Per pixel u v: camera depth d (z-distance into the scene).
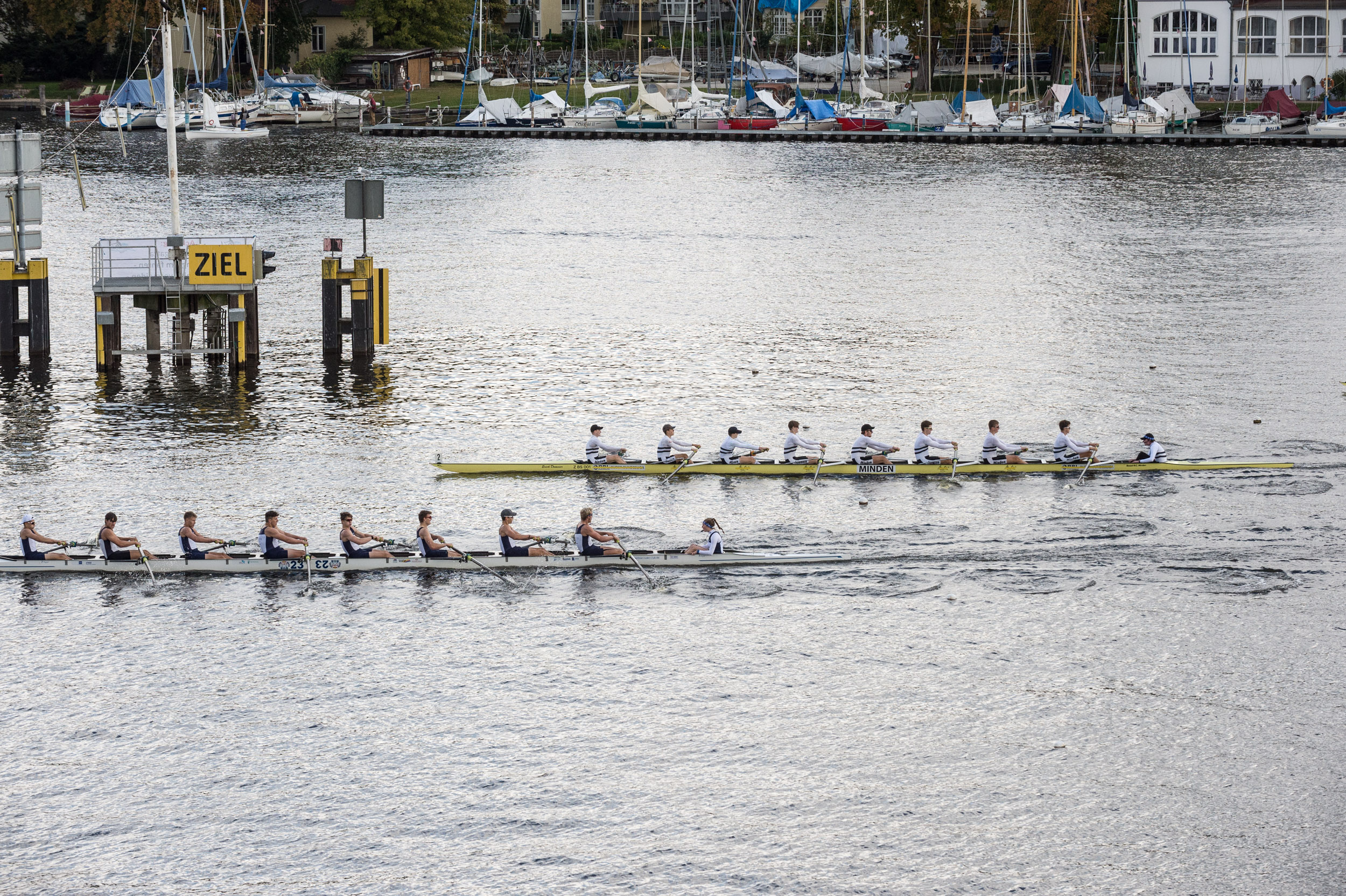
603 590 128.62
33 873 90.94
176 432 168.00
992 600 125.50
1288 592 126.19
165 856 92.50
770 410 179.50
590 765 101.81
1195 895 89.00
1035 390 187.50
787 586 128.88
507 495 149.12
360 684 112.19
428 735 105.38
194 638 119.25
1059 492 149.75
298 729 106.12
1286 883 90.06
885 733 105.69
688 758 102.62
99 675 113.12
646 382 192.50
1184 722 106.88
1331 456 159.88
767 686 112.19
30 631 119.69
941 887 89.62
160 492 148.50
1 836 94.12
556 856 92.38
